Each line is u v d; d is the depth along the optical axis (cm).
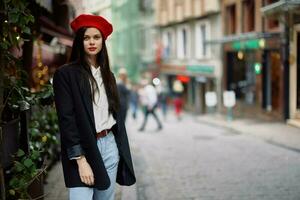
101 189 374
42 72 886
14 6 473
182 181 883
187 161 1109
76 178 375
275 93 1978
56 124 845
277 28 1908
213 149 1297
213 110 2831
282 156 1118
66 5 1109
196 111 3159
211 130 1894
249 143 1396
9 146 512
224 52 2602
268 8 1548
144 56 4384
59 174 827
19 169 495
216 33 2745
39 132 682
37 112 789
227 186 824
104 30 387
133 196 705
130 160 398
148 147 1400
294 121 1730
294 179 855
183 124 2333
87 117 374
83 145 374
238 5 2370
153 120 2711
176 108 2697
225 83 2611
